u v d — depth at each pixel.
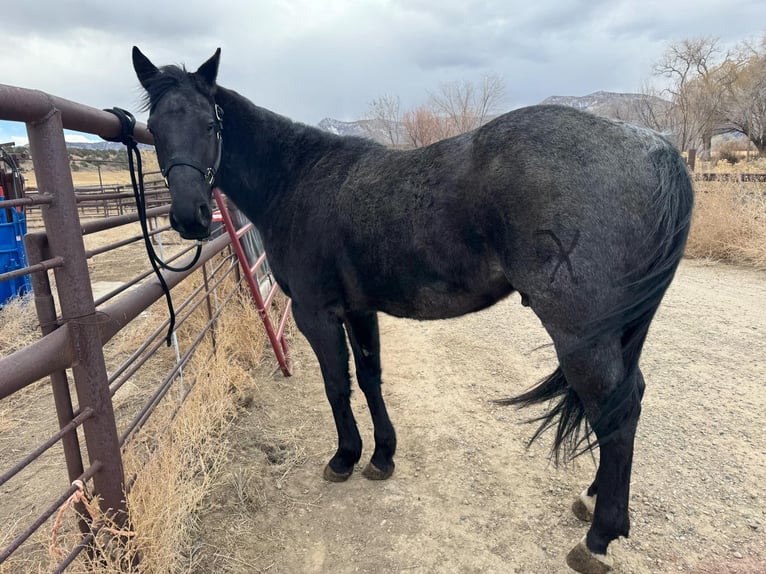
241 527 2.44
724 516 2.38
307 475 2.90
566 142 1.92
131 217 2.29
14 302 5.75
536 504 2.57
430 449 3.09
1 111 1.38
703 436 3.03
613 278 1.87
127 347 4.88
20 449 3.29
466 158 2.11
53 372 1.64
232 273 5.28
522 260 1.95
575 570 2.13
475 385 3.95
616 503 2.04
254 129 2.76
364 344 2.84
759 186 8.56
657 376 3.86
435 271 2.24
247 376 3.88
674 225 1.88
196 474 2.78
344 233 2.43
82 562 1.77
